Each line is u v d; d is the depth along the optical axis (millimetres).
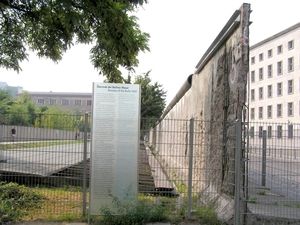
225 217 5914
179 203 6340
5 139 6129
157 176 7203
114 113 5980
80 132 6090
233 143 6184
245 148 5914
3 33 9844
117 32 8594
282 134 5934
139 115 6016
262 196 6973
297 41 45125
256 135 5945
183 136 7473
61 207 6492
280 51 48938
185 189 7176
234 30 6430
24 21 9211
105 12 8008
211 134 7570
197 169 7543
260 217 5809
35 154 6109
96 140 5934
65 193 7121
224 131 6719
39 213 6195
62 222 5820
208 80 8438
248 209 5957
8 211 6047
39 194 6961
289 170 5902
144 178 7242
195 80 10367
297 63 45031
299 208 6172
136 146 5988
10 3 7824
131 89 6031
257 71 54562
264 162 5914
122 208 5816
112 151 5945
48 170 6750
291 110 46031
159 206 6137
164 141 7266
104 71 11938
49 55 10680
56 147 6094
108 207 5879
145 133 6406
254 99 55531
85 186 6133
